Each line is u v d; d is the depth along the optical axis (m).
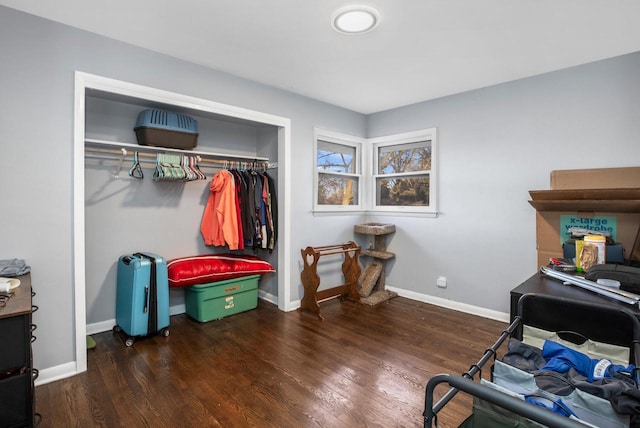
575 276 1.92
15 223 1.99
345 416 1.79
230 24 2.11
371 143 4.30
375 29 2.15
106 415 1.78
